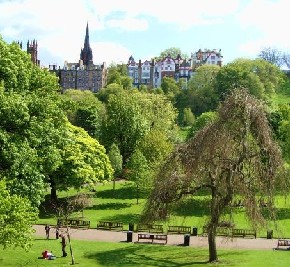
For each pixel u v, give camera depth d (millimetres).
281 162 38094
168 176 39844
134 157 69062
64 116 45156
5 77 39781
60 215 52844
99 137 94500
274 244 46625
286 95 188875
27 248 32094
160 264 38969
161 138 79500
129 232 47531
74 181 63281
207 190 44688
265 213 47438
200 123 104000
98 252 43219
